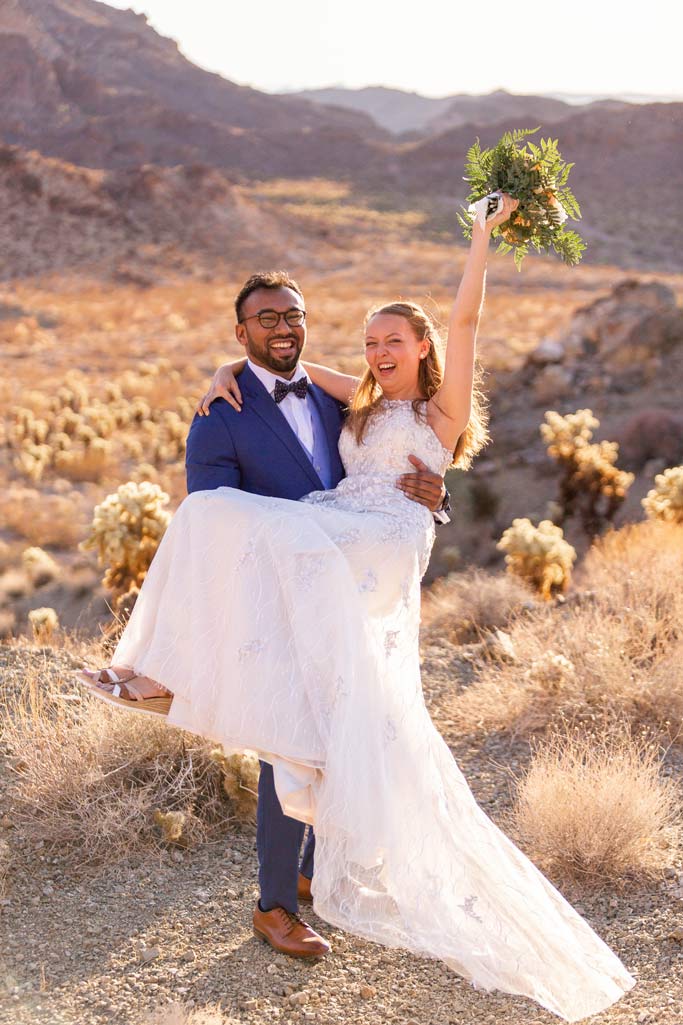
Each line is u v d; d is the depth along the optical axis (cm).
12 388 3023
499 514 1647
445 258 7600
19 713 492
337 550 325
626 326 2547
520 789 459
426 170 13350
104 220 7188
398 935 319
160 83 8719
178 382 3130
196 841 421
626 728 512
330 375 381
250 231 7788
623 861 398
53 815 419
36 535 1670
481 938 326
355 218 10219
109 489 2008
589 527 1387
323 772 321
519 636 651
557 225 339
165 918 373
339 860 315
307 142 13962
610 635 602
